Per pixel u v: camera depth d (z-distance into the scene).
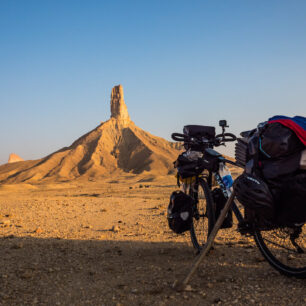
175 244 4.99
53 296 2.87
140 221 8.19
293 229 3.10
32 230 6.79
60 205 12.27
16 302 2.75
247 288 2.88
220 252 4.17
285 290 2.78
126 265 3.79
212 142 4.07
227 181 3.64
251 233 3.33
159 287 3.00
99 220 8.49
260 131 2.90
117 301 2.74
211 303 2.63
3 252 4.36
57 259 4.05
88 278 3.33
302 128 2.71
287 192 2.76
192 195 4.21
